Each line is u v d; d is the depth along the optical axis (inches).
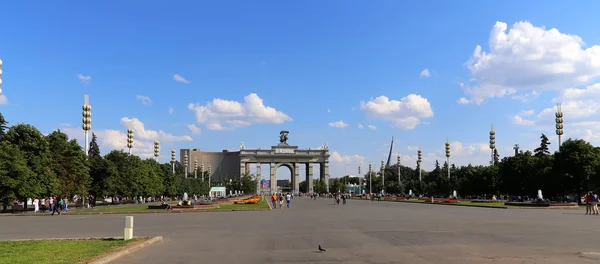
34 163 2199.8
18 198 2171.5
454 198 3496.6
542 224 1157.1
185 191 5123.0
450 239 840.9
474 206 2495.1
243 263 599.2
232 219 1525.6
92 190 2930.6
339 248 737.0
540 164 3068.4
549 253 653.9
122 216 1807.3
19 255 633.0
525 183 3161.9
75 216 1862.7
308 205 3016.7
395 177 7145.7
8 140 2231.8
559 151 2689.5
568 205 2140.7
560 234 907.4
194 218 1599.4
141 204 3304.6
